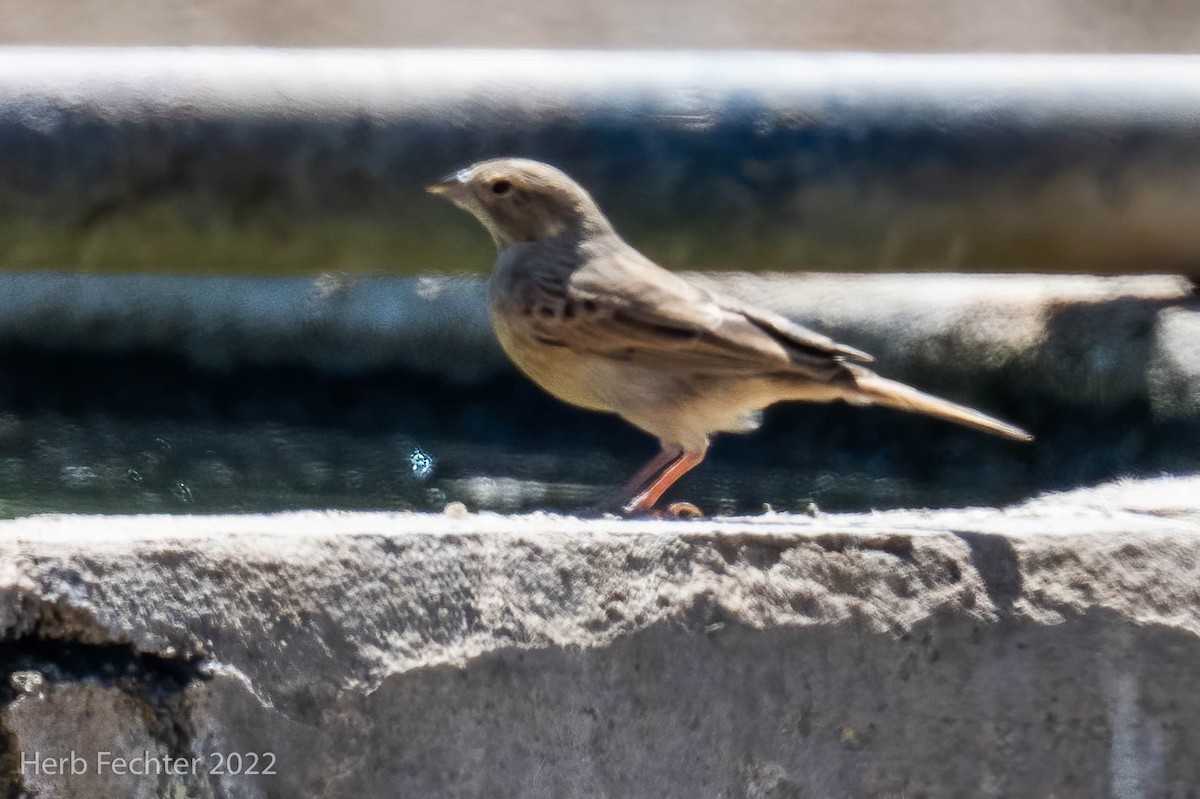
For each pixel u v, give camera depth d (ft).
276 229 39.88
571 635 21.17
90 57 39.75
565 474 38.70
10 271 40.42
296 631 20.06
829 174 40.47
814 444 41.37
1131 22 73.51
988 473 40.73
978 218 41.24
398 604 20.56
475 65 40.37
